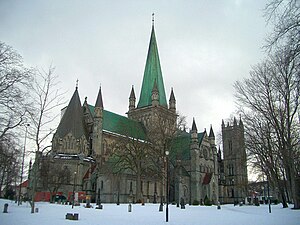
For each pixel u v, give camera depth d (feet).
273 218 102.53
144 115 375.04
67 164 271.08
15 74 134.21
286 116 145.07
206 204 300.81
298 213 132.98
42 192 242.17
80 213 113.29
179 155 300.40
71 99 307.58
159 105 372.17
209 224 79.46
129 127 309.22
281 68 173.47
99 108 313.53
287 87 126.93
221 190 440.45
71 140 288.30
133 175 290.15
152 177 285.23
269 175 197.16
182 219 95.25
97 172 273.75
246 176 402.93
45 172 233.14
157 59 397.19
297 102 129.80
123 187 277.23
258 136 167.53
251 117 168.96
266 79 149.59
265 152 168.76
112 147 290.35
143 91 391.65
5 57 133.18
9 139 141.28
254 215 119.44
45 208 145.38
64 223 73.97
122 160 256.93
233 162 442.50
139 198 249.96
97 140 304.30
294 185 156.46
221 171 459.73
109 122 329.11
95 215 105.40
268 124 157.69
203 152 378.32
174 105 407.64
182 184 336.49
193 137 366.22
